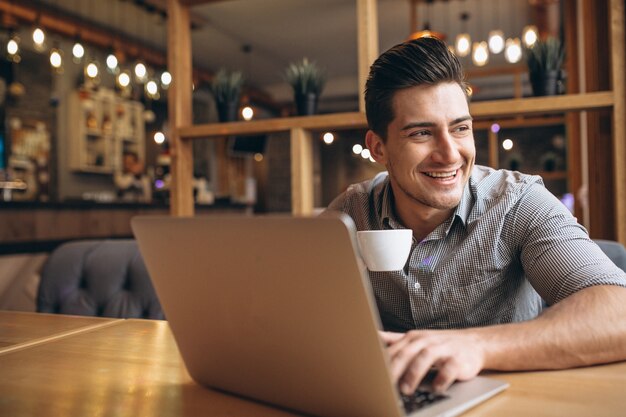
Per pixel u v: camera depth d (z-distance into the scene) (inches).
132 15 263.4
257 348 28.6
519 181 50.6
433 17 271.7
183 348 33.2
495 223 48.6
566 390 30.4
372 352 24.0
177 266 30.6
